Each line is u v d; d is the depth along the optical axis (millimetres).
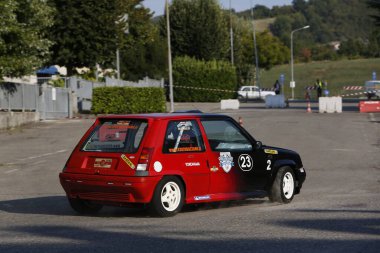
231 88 70875
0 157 22625
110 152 10953
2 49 30578
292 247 8406
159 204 10742
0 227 10320
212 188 11438
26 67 31719
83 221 10812
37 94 36656
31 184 16609
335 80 116062
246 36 104000
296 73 128250
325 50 175375
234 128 11969
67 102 40062
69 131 31188
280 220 10508
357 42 172750
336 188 14922
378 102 42406
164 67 69750
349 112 42406
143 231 9648
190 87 68062
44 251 8328
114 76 63000
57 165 20391
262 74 130000
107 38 43250
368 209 11688
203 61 70500
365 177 16859
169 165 10859
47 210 12312
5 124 32156
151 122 10938
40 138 28516
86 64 44344
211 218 10812
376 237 9023
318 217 10781
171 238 9055
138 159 10695
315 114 40469
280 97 52344
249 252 8141
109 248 8453
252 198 13359
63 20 41969
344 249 8266
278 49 105750
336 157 21125
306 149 23266
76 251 8305
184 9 78500
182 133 11188
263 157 12242
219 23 78812
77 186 11188
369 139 26406
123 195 10750
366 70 124875
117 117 11266
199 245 8570
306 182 16000
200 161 11266
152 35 67250
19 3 31094
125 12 49156
